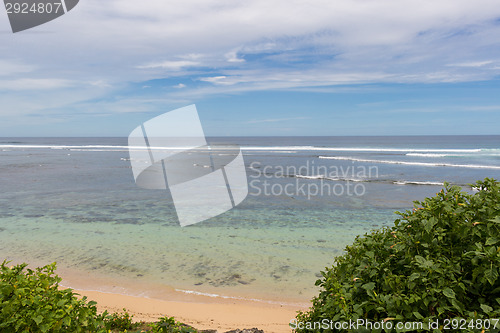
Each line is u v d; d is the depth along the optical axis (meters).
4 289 2.85
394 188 28.78
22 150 101.50
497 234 2.44
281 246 12.89
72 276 9.91
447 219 2.67
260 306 8.09
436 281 2.42
